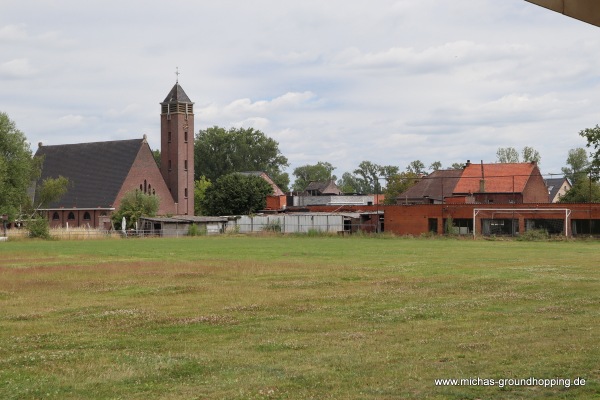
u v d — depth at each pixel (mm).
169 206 154750
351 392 13547
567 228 88125
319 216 108062
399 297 29062
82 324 23000
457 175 129000
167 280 37656
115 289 33438
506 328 20516
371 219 106688
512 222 91562
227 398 13375
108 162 151625
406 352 17266
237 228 113312
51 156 160250
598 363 15445
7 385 14812
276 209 138250
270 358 16953
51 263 51094
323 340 19234
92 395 13945
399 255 57812
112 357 17484
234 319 23438
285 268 44562
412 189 129750
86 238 99250
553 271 41281
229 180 146875
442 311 24516
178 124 156500
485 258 53594
